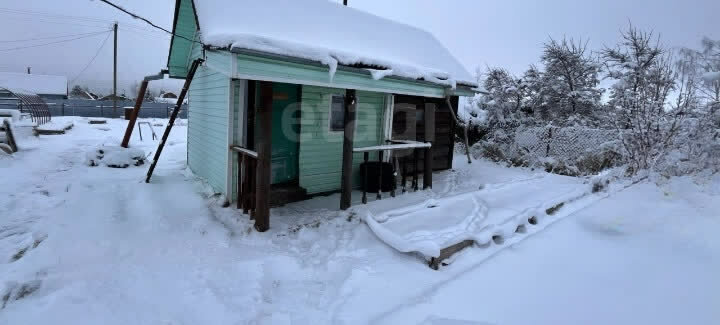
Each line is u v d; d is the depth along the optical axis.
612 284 3.64
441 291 3.50
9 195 6.23
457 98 10.52
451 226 4.98
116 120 20.80
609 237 4.91
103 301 3.29
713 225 5.06
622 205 6.25
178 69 9.18
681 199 6.32
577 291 3.51
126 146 9.80
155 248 4.37
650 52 11.02
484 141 12.50
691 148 8.00
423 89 6.93
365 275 3.89
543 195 6.89
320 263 4.23
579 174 9.59
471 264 4.22
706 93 8.27
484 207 5.93
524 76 14.34
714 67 8.29
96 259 4.06
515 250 4.46
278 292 3.60
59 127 14.23
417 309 3.19
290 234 4.93
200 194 6.54
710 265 3.97
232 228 5.04
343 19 7.98
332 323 3.11
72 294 3.36
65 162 9.23
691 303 3.25
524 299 3.38
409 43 8.99
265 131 4.76
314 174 7.08
